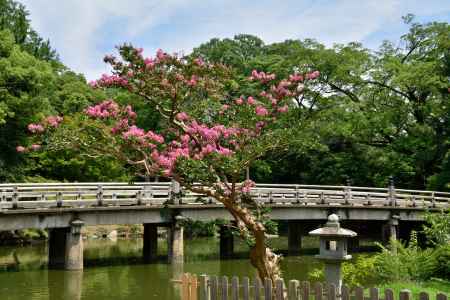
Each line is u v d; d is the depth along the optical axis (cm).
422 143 3603
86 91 3922
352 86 3912
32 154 3334
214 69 1192
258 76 1253
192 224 1216
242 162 1095
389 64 3669
